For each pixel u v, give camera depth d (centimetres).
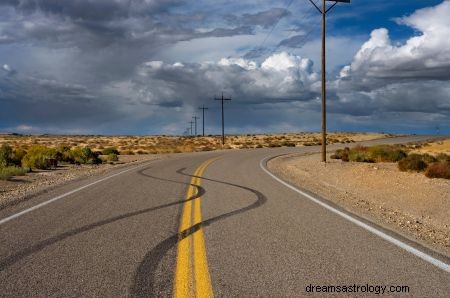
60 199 1302
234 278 571
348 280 566
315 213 1070
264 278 571
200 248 723
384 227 906
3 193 1481
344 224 934
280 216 1026
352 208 1159
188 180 1880
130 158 4216
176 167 2667
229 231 857
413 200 1351
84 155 3291
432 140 9075
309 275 584
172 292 520
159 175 2122
